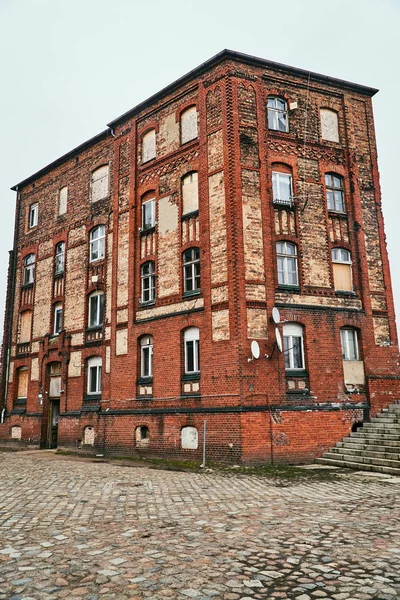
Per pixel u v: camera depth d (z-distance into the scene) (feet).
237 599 17.25
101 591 17.98
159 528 27.12
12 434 94.84
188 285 66.64
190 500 35.27
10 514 30.81
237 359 57.41
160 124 74.84
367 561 21.01
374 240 71.20
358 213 70.44
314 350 62.49
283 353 59.98
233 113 63.93
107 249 81.46
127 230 76.79
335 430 60.64
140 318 71.56
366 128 74.38
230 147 62.95
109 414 72.59
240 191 61.87
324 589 18.04
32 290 98.12
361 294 67.97
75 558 21.77
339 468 53.57
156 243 71.72
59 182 95.96
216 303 61.00
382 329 68.39
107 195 83.87
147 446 66.23
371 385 64.75
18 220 105.81
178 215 69.05
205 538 24.95
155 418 65.62
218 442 57.41
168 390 65.21
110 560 21.47
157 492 38.60
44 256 96.53
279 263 64.18
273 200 64.95
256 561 21.20
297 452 57.62
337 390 62.69
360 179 71.97
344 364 64.44
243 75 65.92
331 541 24.13
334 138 71.87
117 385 72.84
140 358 71.05
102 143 86.53
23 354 96.63
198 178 66.64
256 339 58.70
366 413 63.31
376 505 33.09
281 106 69.21
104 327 77.87
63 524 28.14
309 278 64.85
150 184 74.38
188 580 19.01
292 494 37.63
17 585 18.54
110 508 32.50
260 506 33.01
